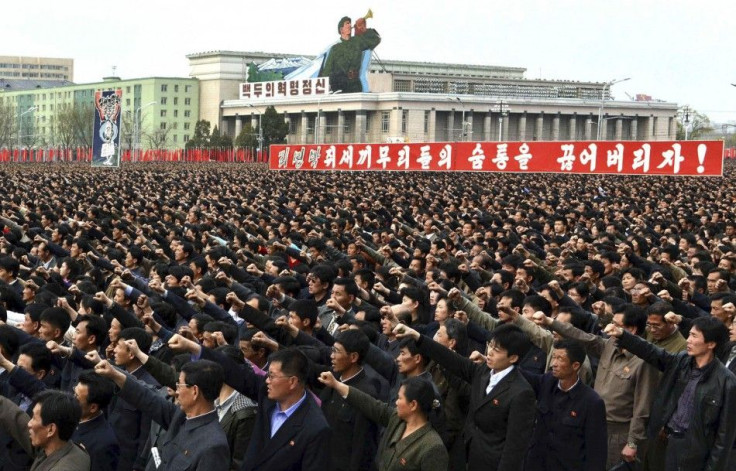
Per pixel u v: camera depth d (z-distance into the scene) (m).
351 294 11.26
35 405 6.61
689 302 12.58
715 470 7.86
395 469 7.15
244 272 14.00
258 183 45.28
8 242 17.94
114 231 20.62
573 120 142.00
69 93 156.88
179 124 151.00
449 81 145.12
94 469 7.38
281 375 7.07
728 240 19.98
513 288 11.59
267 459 7.07
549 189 41.38
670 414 8.34
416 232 22.61
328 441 7.16
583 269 14.15
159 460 6.99
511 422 7.65
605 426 7.96
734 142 167.25
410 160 43.19
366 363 8.59
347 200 31.86
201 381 6.84
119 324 9.64
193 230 20.20
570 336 9.29
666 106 147.12
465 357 8.65
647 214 27.31
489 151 39.28
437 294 10.53
